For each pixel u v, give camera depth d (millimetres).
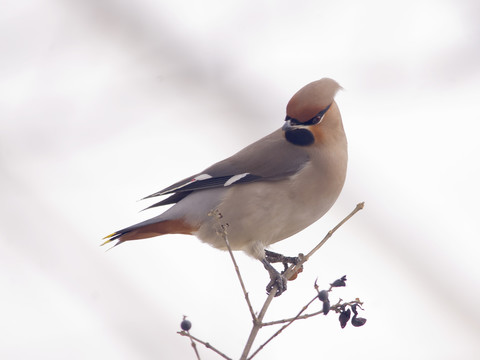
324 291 6242
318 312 6207
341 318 6480
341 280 6316
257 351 5957
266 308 6219
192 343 5961
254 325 6098
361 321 6438
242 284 6180
